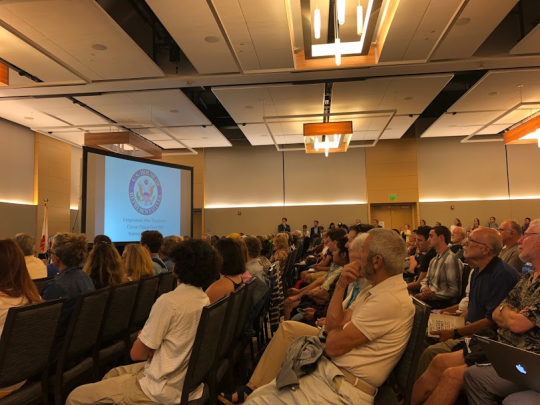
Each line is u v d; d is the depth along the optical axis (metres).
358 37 7.45
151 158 13.24
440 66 7.94
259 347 3.77
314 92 9.33
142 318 3.20
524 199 15.09
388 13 6.09
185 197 9.61
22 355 1.88
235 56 6.93
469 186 15.39
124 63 7.52
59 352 2.36
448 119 11.87
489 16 5.99
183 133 13.08
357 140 15.06
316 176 16.16
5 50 6.84
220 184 16.55
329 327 1.89
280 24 6.10
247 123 11.95
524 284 2.19
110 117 11.14
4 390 1.99
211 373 2.10
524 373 1.60
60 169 13.92
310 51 6.14
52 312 2.02
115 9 7.30
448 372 2.08
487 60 7.64
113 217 7.79
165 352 1.79
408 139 15.79
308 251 11.49
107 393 1.81
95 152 7.46
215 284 2.70
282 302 4.57
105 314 2.61
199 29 6.25
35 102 9.76
